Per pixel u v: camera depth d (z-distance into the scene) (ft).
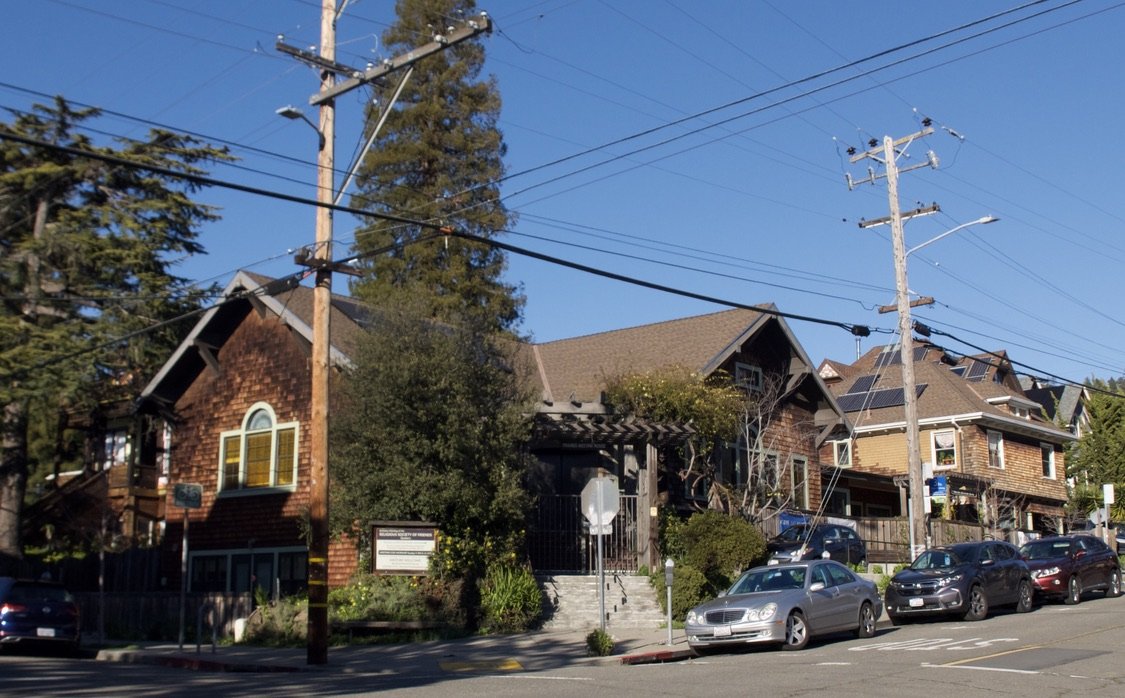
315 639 60.39
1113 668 49.24
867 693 42.45
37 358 91.97
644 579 80.59
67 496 116.16
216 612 69.36
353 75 62.28
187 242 107.65
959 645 59.57
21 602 70.13
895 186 95.66
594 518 67.62
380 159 146.72
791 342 114.62
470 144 150.30
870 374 174.29
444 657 63.00
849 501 137.90
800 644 62.54
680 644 66.90
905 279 94.17
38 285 96.99
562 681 48.65
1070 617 73.72
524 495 76.48
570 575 81.05
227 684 50.42
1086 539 93.97
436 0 149.69
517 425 76.18
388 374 73.56
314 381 62.13
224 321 101.86
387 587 74.38
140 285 102.12
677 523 87.71
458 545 74.49
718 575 84.74
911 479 92.58
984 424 155.43
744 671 50.65
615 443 87.04
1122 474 171.01
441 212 144.87
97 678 53.98
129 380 110.93
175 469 103.40
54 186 101.45
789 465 108.68
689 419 92.27
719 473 104.01
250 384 98.84
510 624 74.90
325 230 62.54
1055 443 171.01
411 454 73.51
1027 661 51.80
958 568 76.69
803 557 92.53
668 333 114.52
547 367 115.75
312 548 60.95
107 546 110.73
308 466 92.32
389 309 77.82
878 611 69.92
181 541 101.04
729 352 104.47
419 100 151.43
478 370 75.97
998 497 148.77
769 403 109.19
